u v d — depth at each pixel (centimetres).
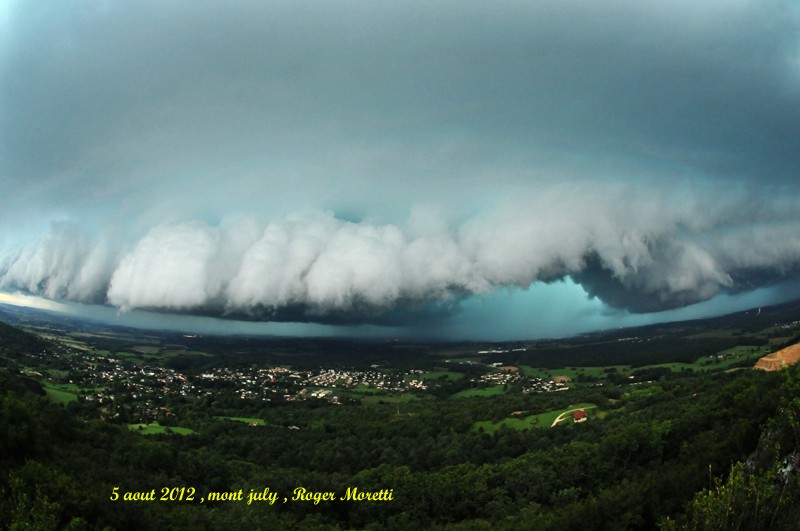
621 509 4153
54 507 3422
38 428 4838
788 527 2655
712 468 4144
